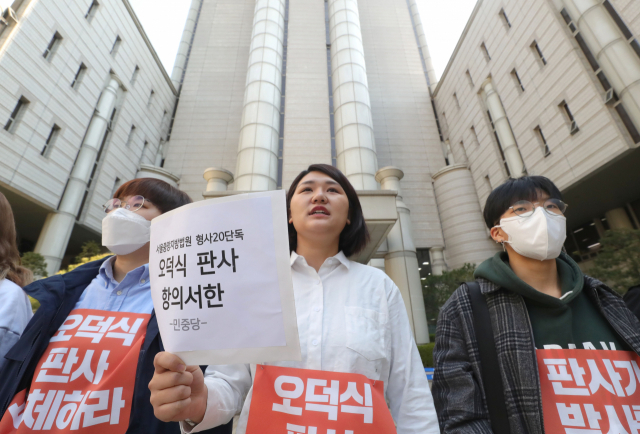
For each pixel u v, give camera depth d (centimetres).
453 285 1229
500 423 114
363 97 1655
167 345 87
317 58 1917
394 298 133
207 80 2044
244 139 1545
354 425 93
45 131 1127
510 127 1391
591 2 949
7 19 1028
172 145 1841
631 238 716
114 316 138
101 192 1375
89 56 1336
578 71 1029
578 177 1036
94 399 114
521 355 118
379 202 847
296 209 141
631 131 870
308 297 125
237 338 83
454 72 1852
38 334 128
